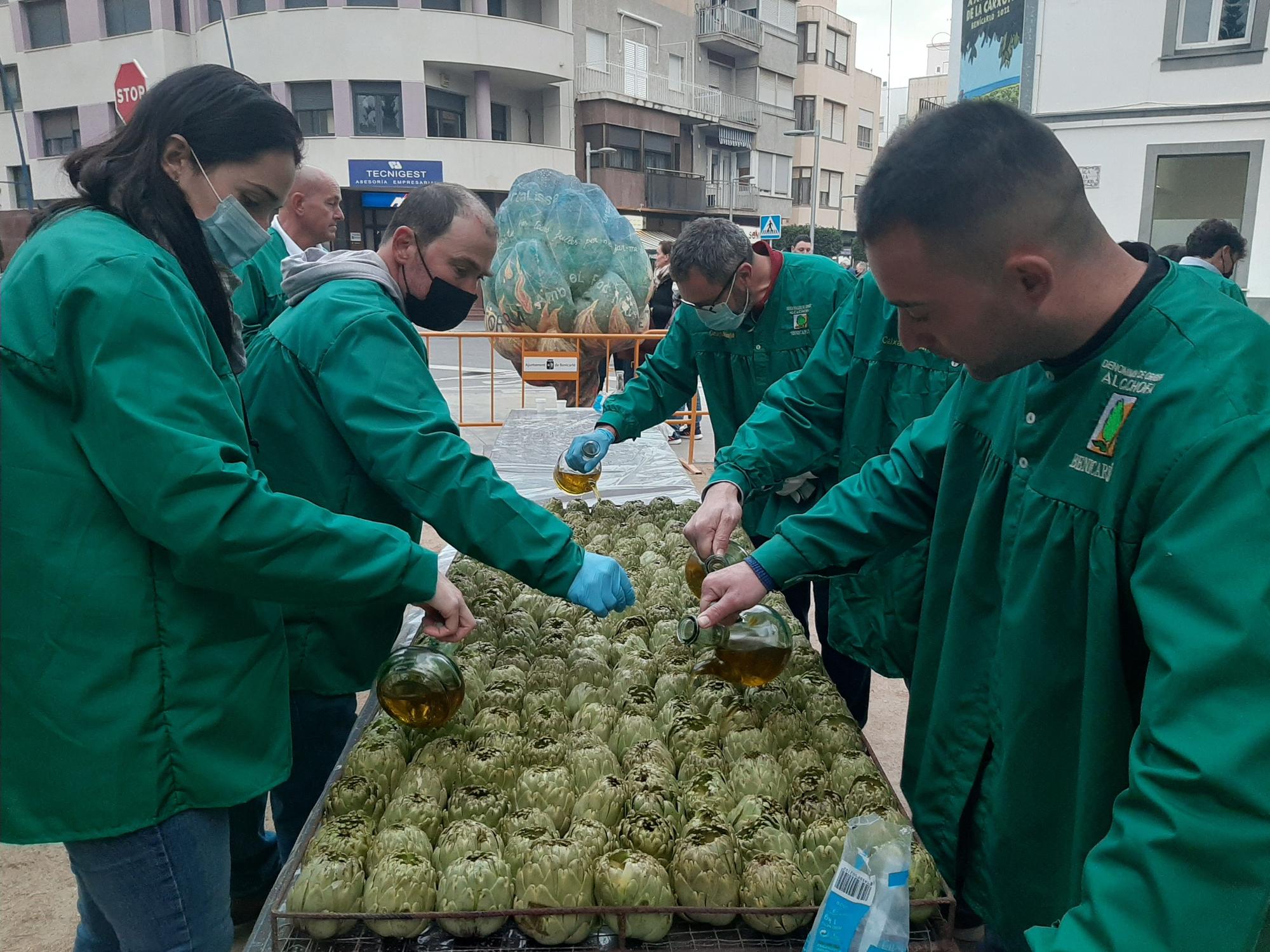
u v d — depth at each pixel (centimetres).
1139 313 125
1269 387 112
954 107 120
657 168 3338
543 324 829
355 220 2705
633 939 150
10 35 2817
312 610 221
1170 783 94
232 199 165
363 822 169
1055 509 138
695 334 358
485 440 853
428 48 2534
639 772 184
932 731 175
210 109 159
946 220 115
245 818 252
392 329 210
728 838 160
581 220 825
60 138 2864
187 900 161
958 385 188
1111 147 1244
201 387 150
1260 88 1143
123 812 149
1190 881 90
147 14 2619
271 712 172
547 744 193
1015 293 121
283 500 156
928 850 177
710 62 3578
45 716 145
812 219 3122
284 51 2516
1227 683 95
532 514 202
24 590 143
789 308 328
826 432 285
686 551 316
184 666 154
